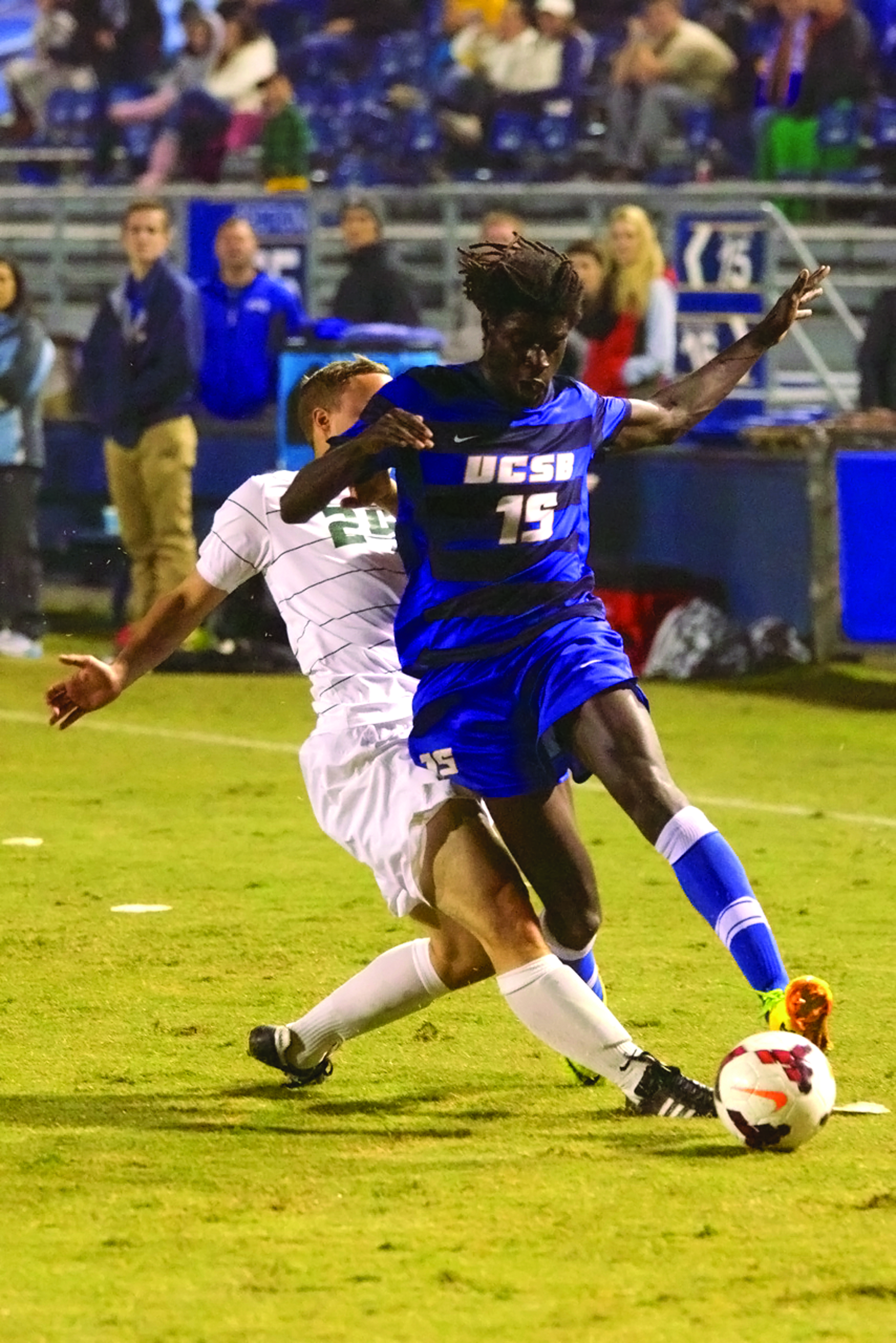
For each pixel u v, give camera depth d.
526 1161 11.07
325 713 12.58
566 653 11.66
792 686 33.59
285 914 18.17
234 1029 14.27
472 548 11.77
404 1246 9.55
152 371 34.84
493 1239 9.64
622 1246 9.52
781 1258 9.34
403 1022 14.56
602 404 12.27
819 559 34.47
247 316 37.03
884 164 48.34
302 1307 8.70
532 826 11.98
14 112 62.53
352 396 12.73
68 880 19.80
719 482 36.41
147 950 16.77
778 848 21.53
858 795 24.81
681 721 30.48
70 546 39.94
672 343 35.62
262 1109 12.28
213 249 42.28
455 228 47.19
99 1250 9.52
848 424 34.59
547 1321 8.51
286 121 48.75
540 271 11.48
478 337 38.09
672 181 49.91
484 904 11.55
